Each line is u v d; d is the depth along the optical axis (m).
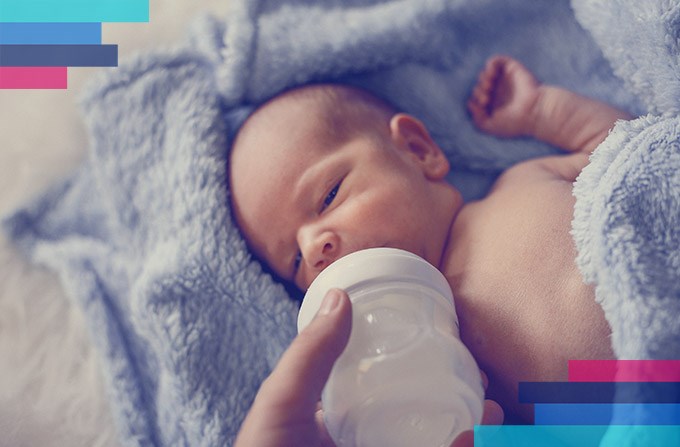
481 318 0.88
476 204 1.01
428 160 1.03
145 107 1.12
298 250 0.99
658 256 0.77
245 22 1.12
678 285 0.76
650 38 0.96
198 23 1.19
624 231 0.77
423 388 0.70
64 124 1.28
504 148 1.15
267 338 1.04
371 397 0.70
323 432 0.81
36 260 1.19
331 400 0.72
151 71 1.13
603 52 1.07
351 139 1.01
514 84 1.15
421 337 0.72
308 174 0.98
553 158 1.07
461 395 0.71
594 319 0.82
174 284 1.03
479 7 1.19
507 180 1.03
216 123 1.08
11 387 1.07
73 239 1.22
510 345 0.86
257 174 1.01
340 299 0.73
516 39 1.22
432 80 1.18
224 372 1.02
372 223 0.95
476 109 1.17
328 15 1.16
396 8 1.15
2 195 1.25
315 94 1.08
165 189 1.09
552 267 0.87
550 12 1.20
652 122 0.86
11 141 1.27
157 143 1.11
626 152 0.82
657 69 0.96
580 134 1.10
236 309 1.04
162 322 1.02
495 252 0.92
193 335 1.02
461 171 1.17
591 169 0.85
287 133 1.02
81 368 1.09
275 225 0.99
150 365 1.09
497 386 0.90
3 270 1.18
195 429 0.99
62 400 1.06
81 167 1.25
